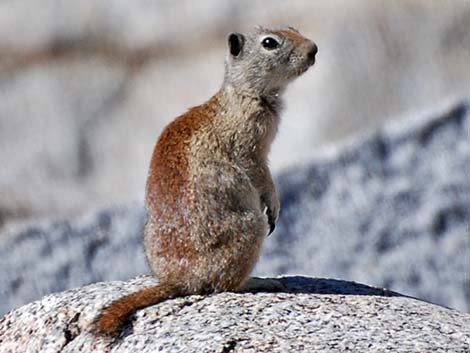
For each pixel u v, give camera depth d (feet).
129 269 84.58
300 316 49.93
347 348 46.42
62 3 128.67
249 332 47.98
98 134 119.24
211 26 123.65
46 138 119.24
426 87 110.93
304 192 88.12
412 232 86.22
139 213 86.84
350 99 110.83
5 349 52.65
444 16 113.91
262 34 60.18
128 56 124.36
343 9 116.98
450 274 84.74
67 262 85.30
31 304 54.03
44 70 124.16
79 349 50.06
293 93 112.37
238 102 57.62
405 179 88.48
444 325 50.06
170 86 120.67
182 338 47.98
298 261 84.64
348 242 86.02
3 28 127.65
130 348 48.62
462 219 86.84
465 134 89.86
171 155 54.03
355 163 89.20
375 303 52.34
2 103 122.21
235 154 55.62
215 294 52.60
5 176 115.14
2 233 88.17
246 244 53.16
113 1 127.95
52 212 104.94
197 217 52.80
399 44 113.19
